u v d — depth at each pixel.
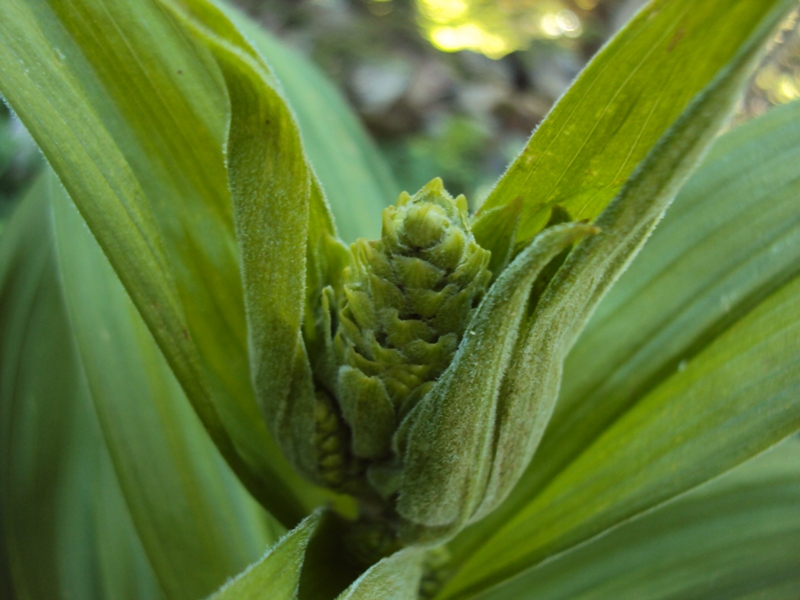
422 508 0.11
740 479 0.17
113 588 0.18
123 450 0.16
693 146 0.09
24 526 0.18
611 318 0.15
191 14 0.10
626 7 0.51
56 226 0.16
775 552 0.16
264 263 0.11
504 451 0.11
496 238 0.11
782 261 0.14
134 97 0.13
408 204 0.11
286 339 0.11
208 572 0.15
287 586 0.10
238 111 0.10
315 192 0.12
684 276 0.15
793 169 0.15
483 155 0.42
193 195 0.14
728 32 0.10
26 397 0.19
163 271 0.12
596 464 0.14
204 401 0.12
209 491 0.16
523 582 0.16
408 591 0.12
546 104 0.50
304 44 0.50
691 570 0.16
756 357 0.13
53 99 0.12
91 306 0.16
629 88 0.11
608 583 0.16
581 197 0.12
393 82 0.47
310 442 0.12
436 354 0.11
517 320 0.10
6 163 0.36
